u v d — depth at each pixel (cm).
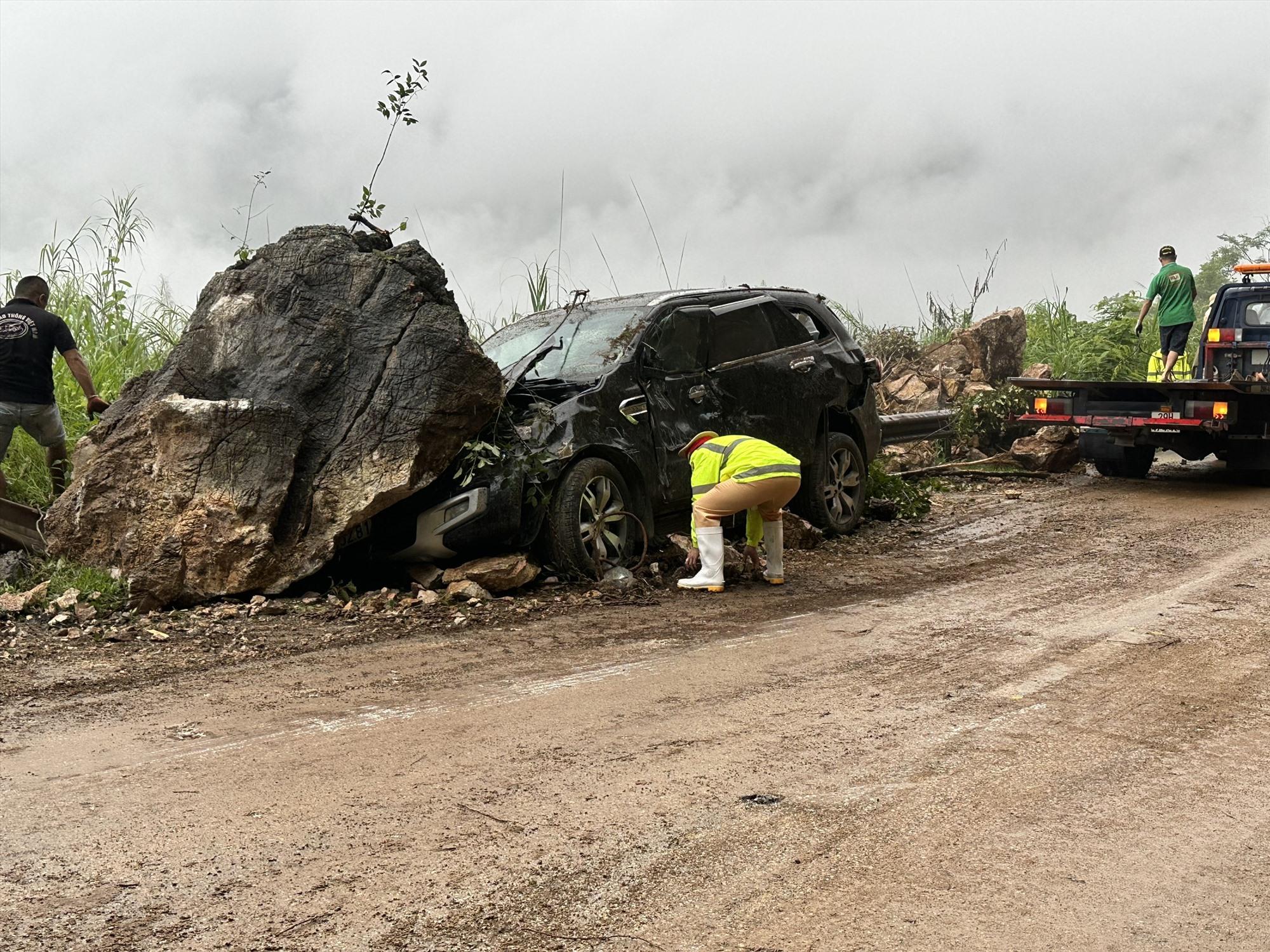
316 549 712
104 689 542
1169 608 700
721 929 308
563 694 528
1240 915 315
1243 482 1330
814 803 394
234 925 310
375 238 802
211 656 602
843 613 703
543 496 749
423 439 718
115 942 302
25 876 340
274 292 760
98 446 751
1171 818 380
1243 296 1366
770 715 495
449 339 729
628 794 403
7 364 822
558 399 790
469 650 615
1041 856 352
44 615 673
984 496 1226
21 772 428
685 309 861
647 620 686
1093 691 527
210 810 389
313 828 373
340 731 475
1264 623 657
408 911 318
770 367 904
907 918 314
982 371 1689
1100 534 986
